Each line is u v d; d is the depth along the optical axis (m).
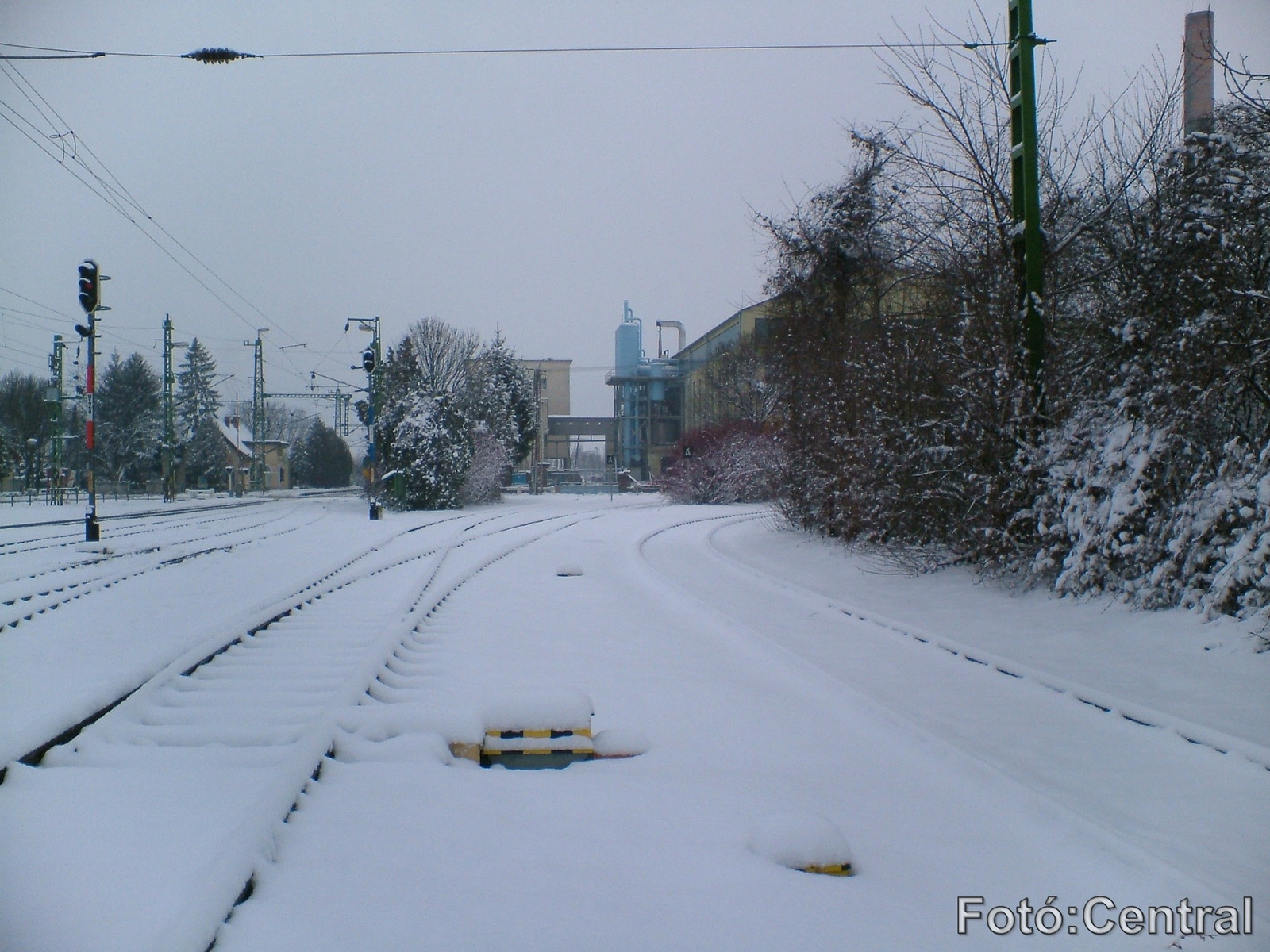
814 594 13.94
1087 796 5.32
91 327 24.31
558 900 3.81
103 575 15.85
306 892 3.81
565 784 5.45
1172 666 8.14
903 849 4.56
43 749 5.75
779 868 4.21
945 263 16.48
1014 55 13.27
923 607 12.44
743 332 60.19
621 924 3.62
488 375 57.66
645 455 86.38
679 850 4.41
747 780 5.57
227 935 3.41
